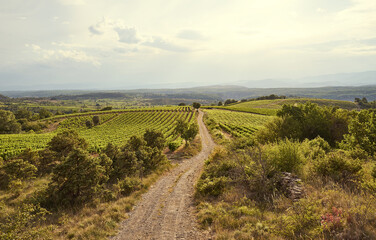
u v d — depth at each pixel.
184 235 8.45
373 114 20.19
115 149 20.25
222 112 112.31
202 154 32.09
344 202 7.41
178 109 129.00
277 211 8.86
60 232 9.27
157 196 13.77
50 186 13.21
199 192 13.28
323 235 6.01
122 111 120.81
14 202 14.09
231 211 9.59
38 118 113.50
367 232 5.66
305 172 11.71
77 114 113.31
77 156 13.74
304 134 29.33
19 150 36.56
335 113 29.97
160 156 22.42
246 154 15.19
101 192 13.61
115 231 9.18
